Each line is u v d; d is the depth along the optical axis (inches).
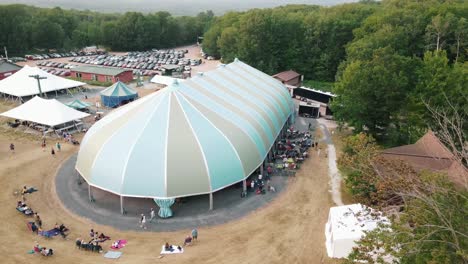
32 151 2010.3
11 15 5733.3
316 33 4264.3
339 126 2397.9
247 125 1744.6
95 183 1450.5
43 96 3083.2
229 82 2260.1
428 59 2201.0
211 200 1446.9
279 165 1843.0
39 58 5442.9
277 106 2308.1
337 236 1168.8
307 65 4424.2
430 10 3599.9
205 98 1788.9
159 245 1240.2
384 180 932.6
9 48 5605.3
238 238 1286.9
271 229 1343.5
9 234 1277.1
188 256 1184.8
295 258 1185.4
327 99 3026.6
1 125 2404.0
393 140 2071.9
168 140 1460.4
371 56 2903.5
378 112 2137.1
